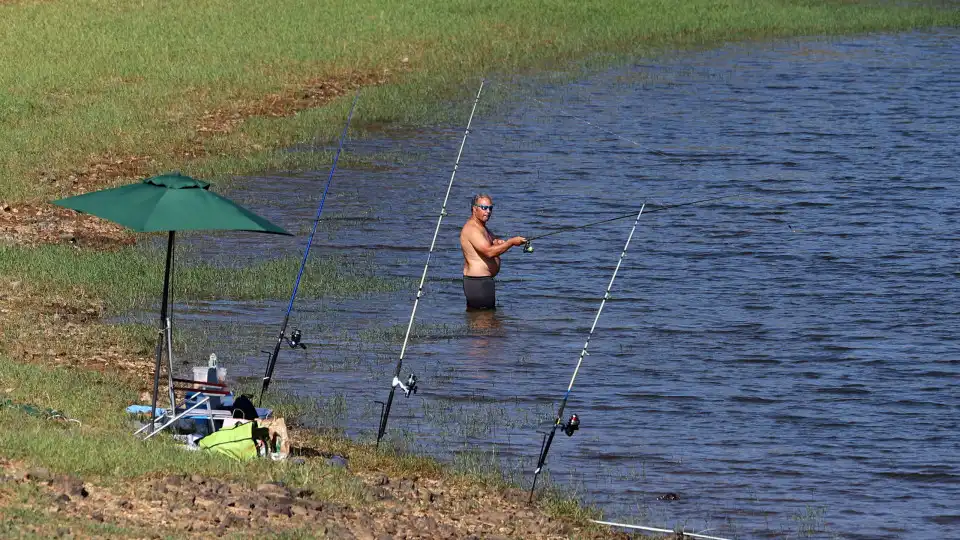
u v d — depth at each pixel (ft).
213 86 372.79
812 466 149.69
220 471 123.54
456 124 362.12
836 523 134.10
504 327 203.00
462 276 233.14
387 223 268.21
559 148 338.13
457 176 309.22
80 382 155.63
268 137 335.06
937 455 153.79
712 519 134.21
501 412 164.96
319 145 335.47
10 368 155.74
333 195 289.94
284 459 131.23
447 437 155.33
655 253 248.11
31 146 300.20
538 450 152.35
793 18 519.60
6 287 202.69
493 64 428.15
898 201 286.46
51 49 394.93
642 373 182.39
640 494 140.36
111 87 361.51
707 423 163.43
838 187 298.97
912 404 171.42
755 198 277.85
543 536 124.36
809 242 255.09
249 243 249.75
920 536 131.54
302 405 162.81
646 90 407.64
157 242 248.11
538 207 282.77
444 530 119.96
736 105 390.01
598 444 155.02
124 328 187.52
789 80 426.51
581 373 181.78
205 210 126.93
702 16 511.40
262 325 197.98
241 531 107.96
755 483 144.46
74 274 214.07
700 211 278.67
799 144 342.44
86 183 280.51
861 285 227.40
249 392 166.30
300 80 388.16
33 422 130.21
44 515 104.42
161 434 135.54
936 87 417.49
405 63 418.31
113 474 118.42
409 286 225.35
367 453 145.18
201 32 431.02
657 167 319.27
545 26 477.77
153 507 111.45
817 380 180.55
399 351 189.16
